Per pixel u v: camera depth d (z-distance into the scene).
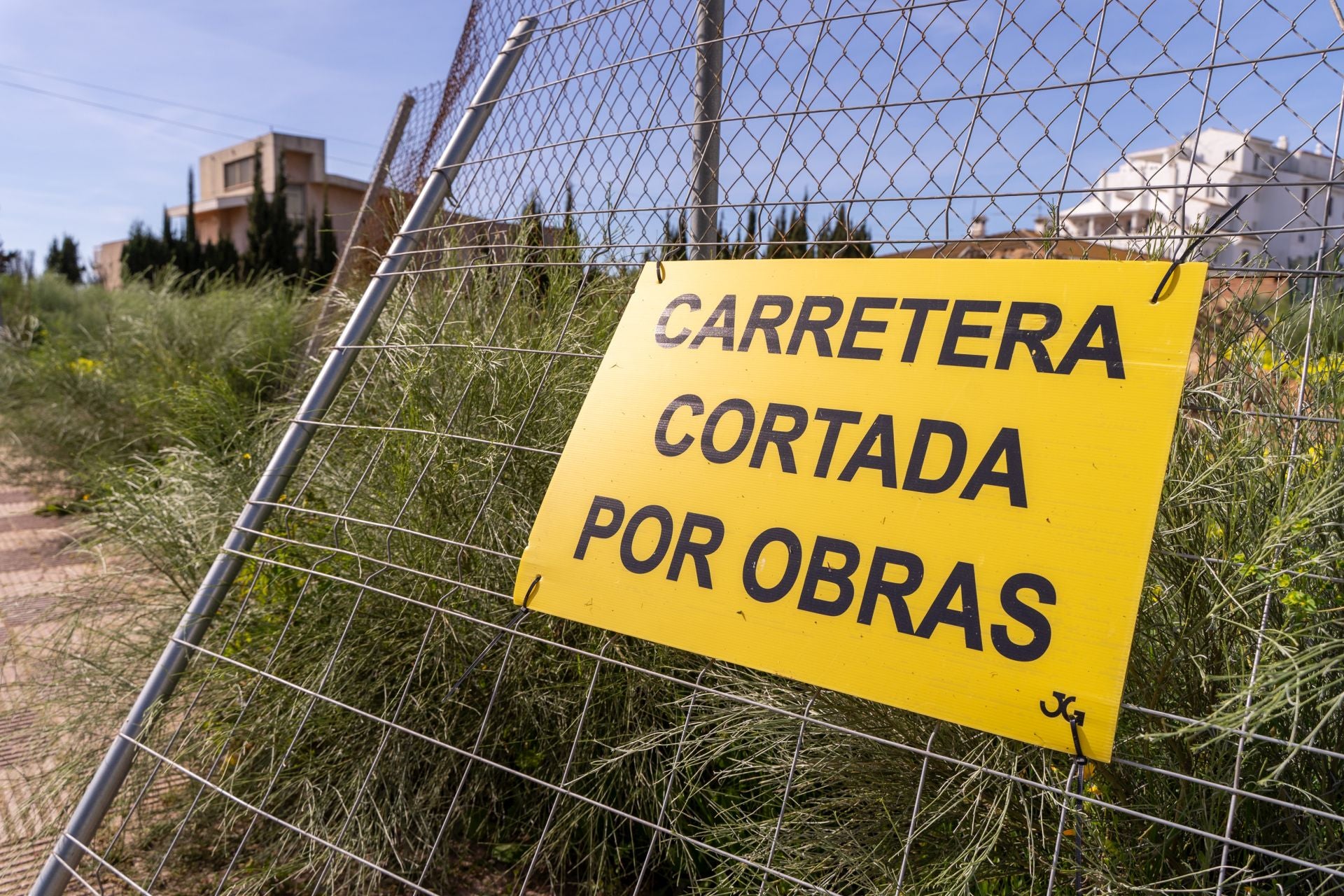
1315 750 1.11
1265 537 1.37
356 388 2.79
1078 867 1.27
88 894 2.05
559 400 2.43
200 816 2.21
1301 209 1.43
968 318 1.50
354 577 2.28
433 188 2.50
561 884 2.06
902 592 1.39
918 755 1.60
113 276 31.91
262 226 27.64
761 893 1.41
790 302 1.68
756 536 1.53
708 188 2.15
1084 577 1.28
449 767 2.14
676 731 1.85
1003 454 1.39
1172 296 1.37
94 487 3.96
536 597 1.71
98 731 2.42
